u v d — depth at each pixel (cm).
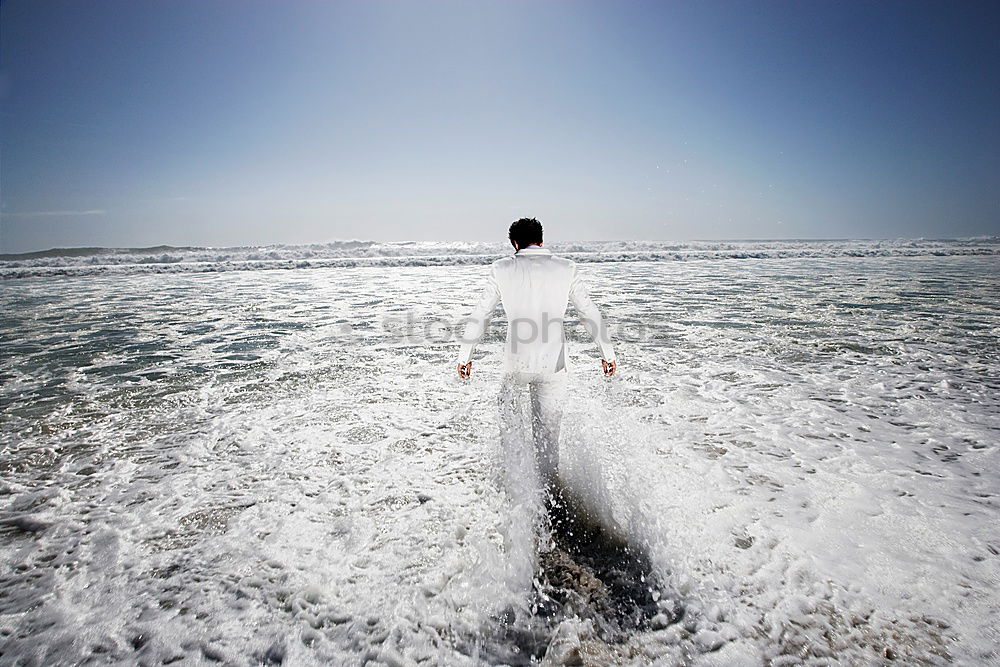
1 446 350
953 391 447
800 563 213
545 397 266
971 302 975
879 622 181
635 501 262
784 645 173
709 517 248
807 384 475
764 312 893
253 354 620
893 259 2588
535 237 274
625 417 389
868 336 679
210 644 178
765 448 332
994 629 175
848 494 270
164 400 448
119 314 938
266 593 204
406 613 192
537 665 169
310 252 2805
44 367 557
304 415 412
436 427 386
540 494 254
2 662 170
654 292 1207
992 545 223
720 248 3969
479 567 218
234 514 264
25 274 1852
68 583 210
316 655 174
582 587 204
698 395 445
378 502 274
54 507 271
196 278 1747
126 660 171
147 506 272
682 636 178
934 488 276
